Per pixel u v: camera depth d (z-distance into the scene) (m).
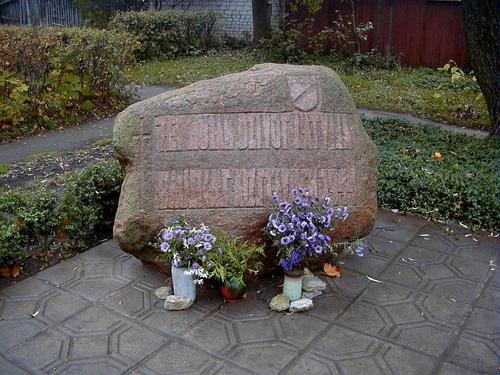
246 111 3.85
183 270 3.51
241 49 15.79
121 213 3.76
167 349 3.16
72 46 8.30
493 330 3.36
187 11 15.45
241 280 3.51
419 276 4.00
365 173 3.94
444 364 3.04
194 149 3.78
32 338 3.26
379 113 9.41
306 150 3.85
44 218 4.23
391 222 4.95
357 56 12.96
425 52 13.23
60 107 8.40
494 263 4.22
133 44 9.81
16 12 19.62
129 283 3.88
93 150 7.32
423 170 5.45
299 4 13.73
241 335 3.28
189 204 3.75
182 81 11.60
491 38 6.55
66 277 3.96
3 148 7.38
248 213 3.75
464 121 8.72
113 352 3.13
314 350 3.14
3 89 7.75
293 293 3.58
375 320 3.44
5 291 3.79
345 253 4.31
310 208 3.54
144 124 3.79
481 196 4.87
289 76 3.96
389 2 13.30
